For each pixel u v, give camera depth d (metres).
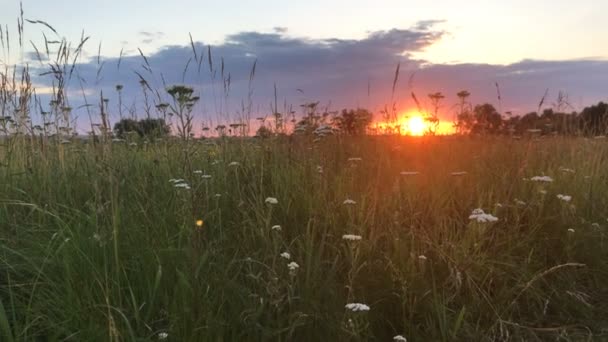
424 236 3.92
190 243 3.09
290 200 4.43
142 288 2.99
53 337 2.54
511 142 6.98
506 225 4.45
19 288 3.14
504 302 3.50
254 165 5.29
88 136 4.96
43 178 4.55
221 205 4.35
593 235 4.42
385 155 5.85
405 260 3.62
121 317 2.70
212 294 2.91
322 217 4.26
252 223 3.87
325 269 3.51
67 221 3.81
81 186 4.48
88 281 2.99
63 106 5.04
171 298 2.94
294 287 3.03
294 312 2.85
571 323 3.48
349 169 5.27
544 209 4.70
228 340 2.71
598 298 3.83
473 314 3.38
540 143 7.14
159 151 5.68
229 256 3.55
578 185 5.41
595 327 3.43
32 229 3.70
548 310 3.63
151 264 3.15
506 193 4.95
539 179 4.50
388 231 4.01
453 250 3.73
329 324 2.85
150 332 2.71
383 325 3.19
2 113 4.95
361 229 3.81
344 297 3.29
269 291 2.85
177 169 4.97
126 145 5.86
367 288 3.40
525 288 3.52
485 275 3.69
